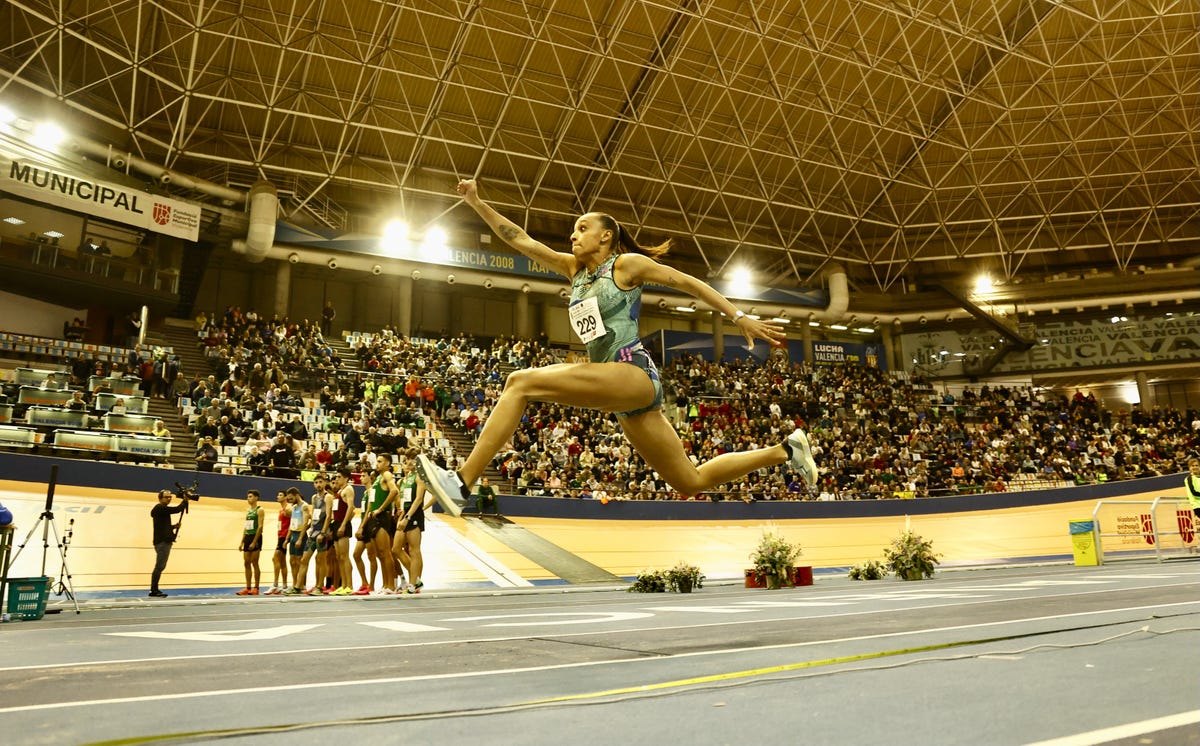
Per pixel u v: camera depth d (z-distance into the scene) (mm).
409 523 9828
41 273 21781
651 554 16594
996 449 30250
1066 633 3463
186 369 22953
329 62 25312
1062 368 36875
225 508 15273
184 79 24219
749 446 26328
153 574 9953
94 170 22469
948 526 22141
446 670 2920
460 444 21688
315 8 23531
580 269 3289
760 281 36812
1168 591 6266
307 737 1780
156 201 23625
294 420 18797
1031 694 2088
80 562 11148
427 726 1883
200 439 16781
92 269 22703
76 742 1751
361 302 33438
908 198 35219
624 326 3074
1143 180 34250
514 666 2996
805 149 29938
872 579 12445
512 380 3016
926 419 32812
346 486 10219
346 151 29141
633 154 31438
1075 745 1544
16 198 21172
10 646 4113
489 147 27266
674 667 2820
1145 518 17328
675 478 3252
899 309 37250
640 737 1726
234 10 23047
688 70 27922
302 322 29094
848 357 38000
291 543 10406
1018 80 29516
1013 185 34500
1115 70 29141
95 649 3918
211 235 26266
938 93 29844
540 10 24906
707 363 34094
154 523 10133
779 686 2332
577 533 17797
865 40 27406
